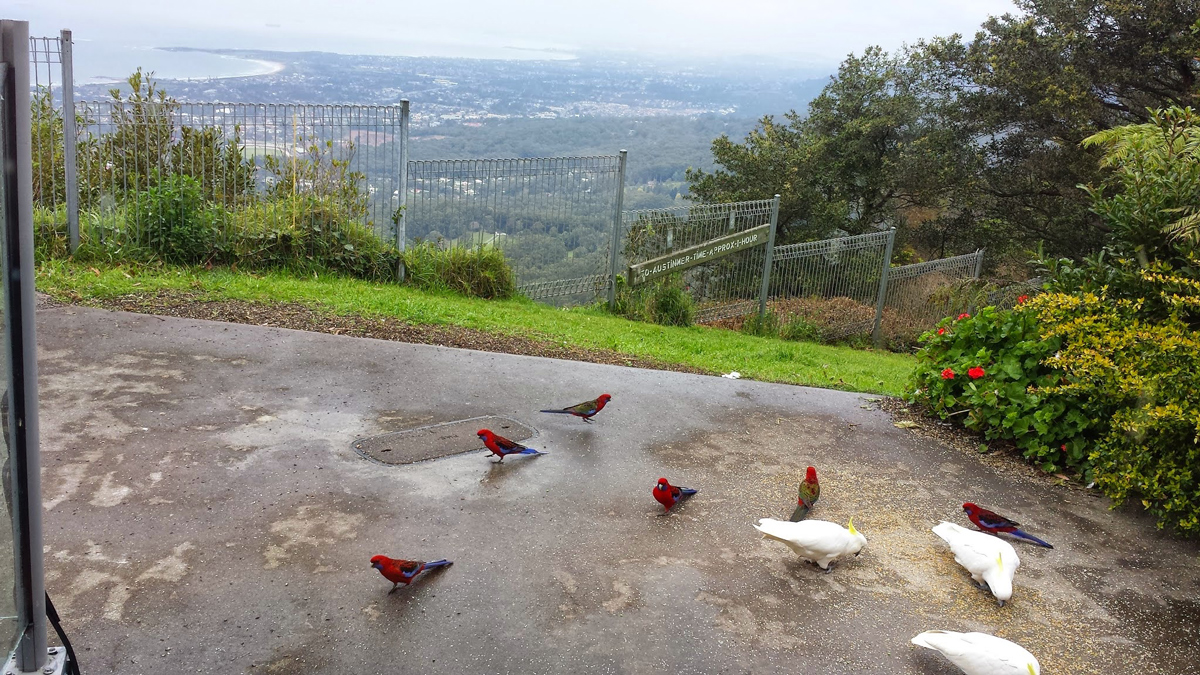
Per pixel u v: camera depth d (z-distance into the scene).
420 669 3.62
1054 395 6.43
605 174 12.95
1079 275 7.46
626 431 6.45
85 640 3.58
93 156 9.96
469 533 4.73
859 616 4.25
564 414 6.66
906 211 28.44
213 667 3.52
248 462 5.29
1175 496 5.27
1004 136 23.33
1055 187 22.17
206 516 4.63
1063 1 21.17
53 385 6.09
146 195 9.83
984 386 6.89
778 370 9.90
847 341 16.25
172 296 8.56
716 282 14.49
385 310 9.12
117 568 4.10
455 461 5.61
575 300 13.16
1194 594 4.68
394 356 7.60
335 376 6.93
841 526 4.96
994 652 3.62
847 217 27.20
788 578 4.56
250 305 8.63
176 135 10.18
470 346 8.41
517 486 5.35
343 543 4.51
